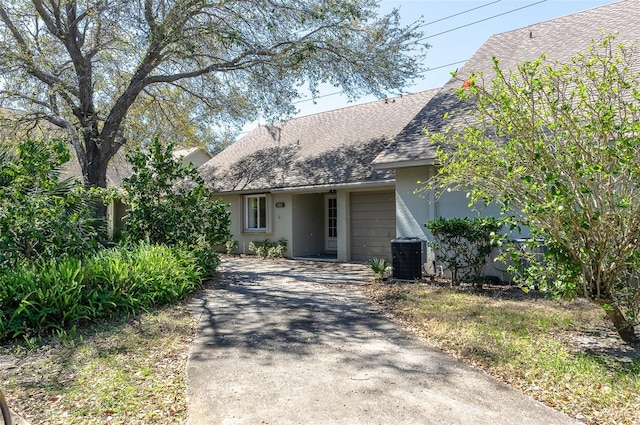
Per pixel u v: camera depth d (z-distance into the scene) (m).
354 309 6.85
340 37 12.91
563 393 3.63
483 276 8.36
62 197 7.45
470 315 6.07
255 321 6.11
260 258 15.20
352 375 4.07
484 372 4.15
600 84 4.52
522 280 5.06
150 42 12.03
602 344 4.82
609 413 3.29
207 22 12.02
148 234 9.78
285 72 13.32
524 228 8.44
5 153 8.05
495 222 7.87
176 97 16.91
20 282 5.45
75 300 5.58
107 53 13.94
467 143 5.49
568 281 4.52
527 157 4.66
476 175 5.22
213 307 7.00
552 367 4.12
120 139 15.54
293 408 3.39
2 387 3.72
